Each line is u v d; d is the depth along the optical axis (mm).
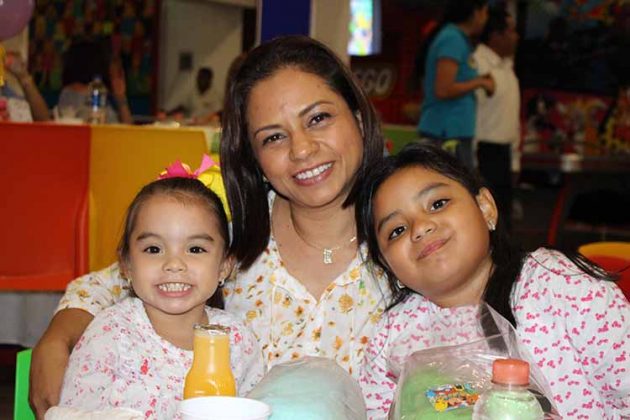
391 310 1995
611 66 11367
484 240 1806
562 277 1850
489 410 1279
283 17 4867
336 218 2107
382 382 1964
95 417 1396
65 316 2010
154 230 1847
